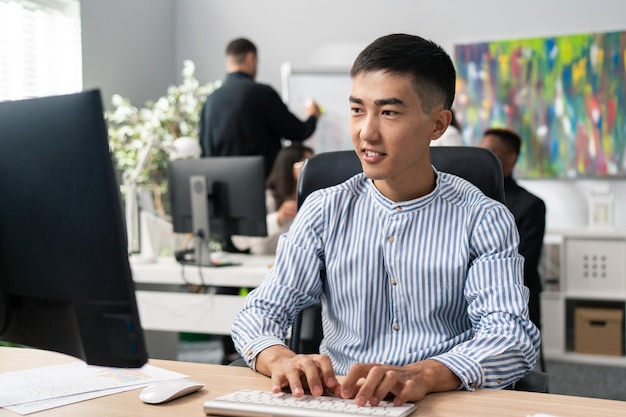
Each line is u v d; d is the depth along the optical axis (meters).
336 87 4.93
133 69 4.91
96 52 4.57
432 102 1.24
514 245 1.30
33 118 0.92
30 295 0.99
